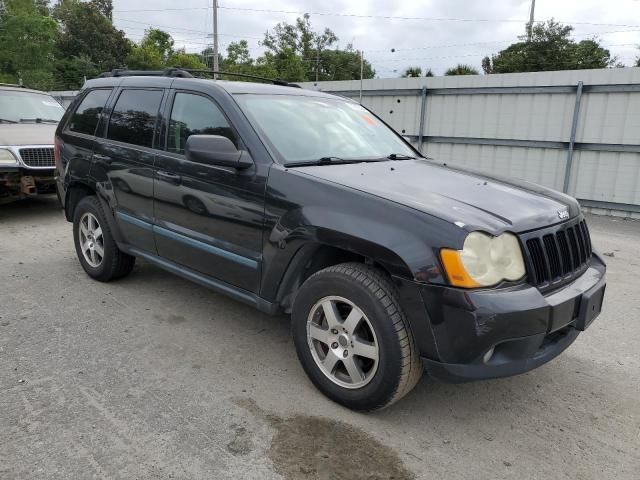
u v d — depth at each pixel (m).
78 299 4.46
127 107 4.35
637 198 10.00
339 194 2.84
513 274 2.56
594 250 3.41
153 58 49.78
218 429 2.72
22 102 8.67
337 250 3.02
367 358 2.83
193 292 4.70
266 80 4.68
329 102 4.23
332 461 2.51
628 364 3.68
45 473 2.34
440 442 2.71
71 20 59.00
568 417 3.00
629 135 9.88
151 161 3.93
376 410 2.85
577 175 10.63
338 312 2.92
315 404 2.98
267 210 3.11
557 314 2.58
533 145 11.07
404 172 3.39
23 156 7.14
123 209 4.29
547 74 10.59
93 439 2.59
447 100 12.09
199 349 3.62
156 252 4.09
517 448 2.69
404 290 2.55
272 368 3.39
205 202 3.49
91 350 3.55
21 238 6.49
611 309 4.74
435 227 2.51
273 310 3.25
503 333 2.43
